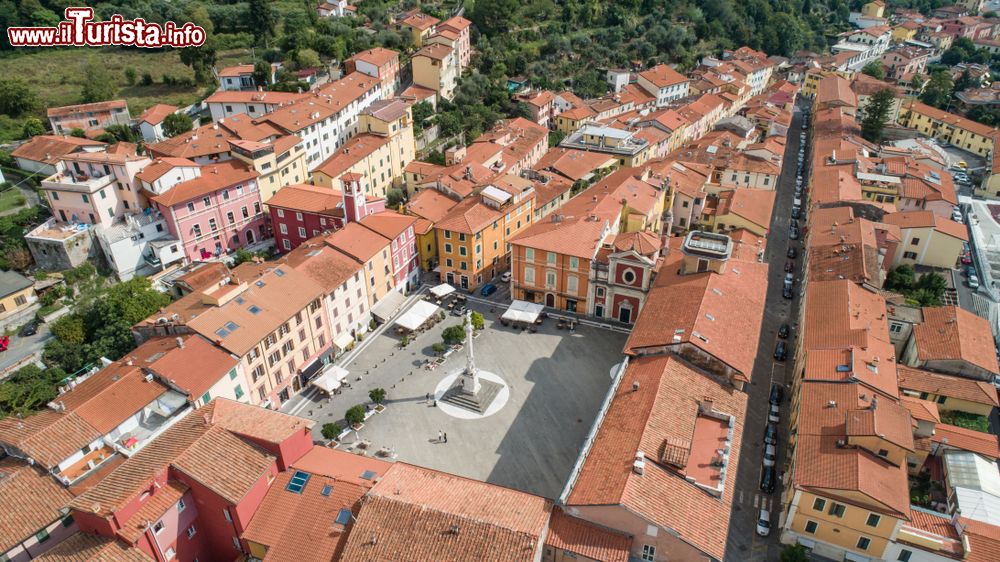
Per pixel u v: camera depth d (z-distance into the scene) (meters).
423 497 60.09
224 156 131.00
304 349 93.19
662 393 69.38
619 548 56.62
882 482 63.69
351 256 103.00
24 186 129.75
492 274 122.19
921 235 120.75
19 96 157.62
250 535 59.94
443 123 171.75
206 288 89.12
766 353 100.19
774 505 73.62
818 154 160.12
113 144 142.00
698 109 198.50
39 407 84.25
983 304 111.88
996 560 61.78
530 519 57.84
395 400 90.69
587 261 104.56
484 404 89.00
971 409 82.75
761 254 113.38
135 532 56.53
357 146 142.25
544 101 187.12
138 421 73.94
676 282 90.75
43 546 62.69
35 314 100.88
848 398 73.19
